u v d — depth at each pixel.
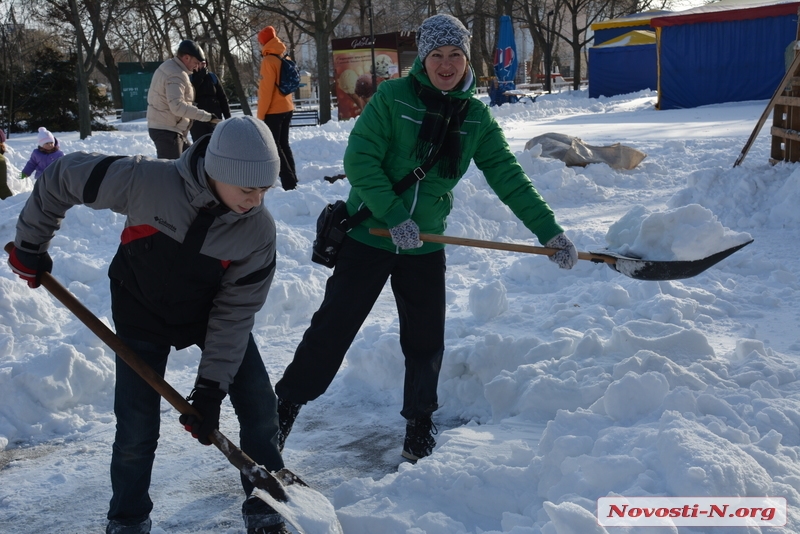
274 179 2.35
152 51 48.31
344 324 3.27
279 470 2.76
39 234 2.48
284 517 2.39
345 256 3.26
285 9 27.80
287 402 3.37
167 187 2.40
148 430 2.63
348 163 3.10
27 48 37.00
